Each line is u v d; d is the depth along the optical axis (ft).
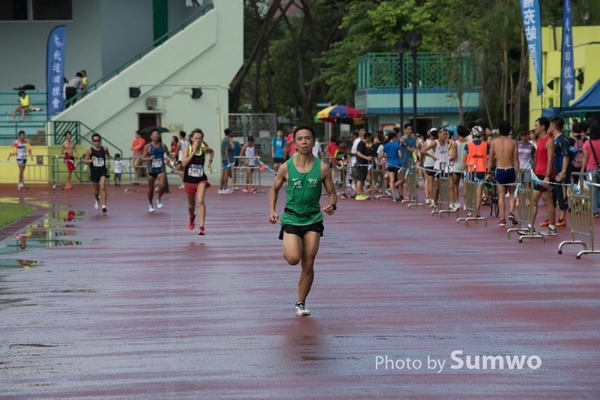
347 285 64.39
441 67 231.71
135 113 220.23
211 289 63.82
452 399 37.24
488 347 45.55
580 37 194.29
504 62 220.02
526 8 150.71
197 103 223.10
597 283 64.08
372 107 233.96
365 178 154.30
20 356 45.47
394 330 49.67
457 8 219.20
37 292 63.62
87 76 237.25
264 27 321.93
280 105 398.01
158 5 238.48
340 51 279.08
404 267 72.95
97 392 39.01
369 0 270.87
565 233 95.04
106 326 52.16
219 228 105.40
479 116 231.09
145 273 71.72
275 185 54.44
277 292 62.13
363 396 37.78
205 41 222.07
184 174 99.50
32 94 230.48
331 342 47.14
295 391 38.55
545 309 55.01
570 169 102.68
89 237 97.45
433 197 124.57
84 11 236.63
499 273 69.05
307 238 53.78
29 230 104.99
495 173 108.17
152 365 43.29
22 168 187.62
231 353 45.24
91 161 130.62
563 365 42.11
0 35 236.63
